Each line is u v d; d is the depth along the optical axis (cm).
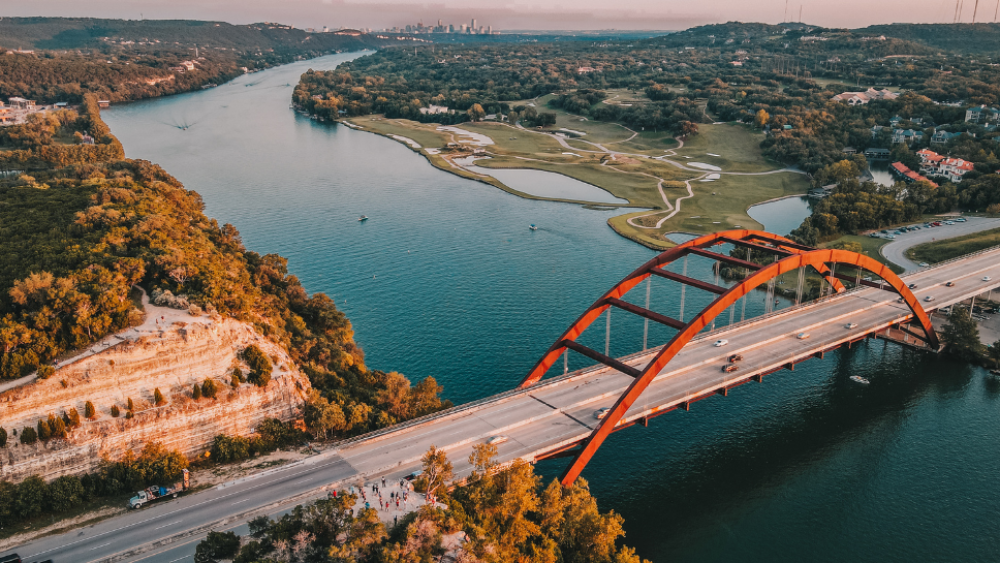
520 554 8788
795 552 10269
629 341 16212
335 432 11369
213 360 11169
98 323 10694
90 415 10000
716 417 13575
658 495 11350
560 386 12731
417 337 16288
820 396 14525
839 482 11794
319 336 14638
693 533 10588
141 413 10362
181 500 9512
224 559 7856
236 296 12731
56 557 8319
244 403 11150
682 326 11400
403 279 19888
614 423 10969
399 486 9375
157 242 14512
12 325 10338
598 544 9294
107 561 8269
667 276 12700
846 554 10250
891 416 13825
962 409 14125
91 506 9438
